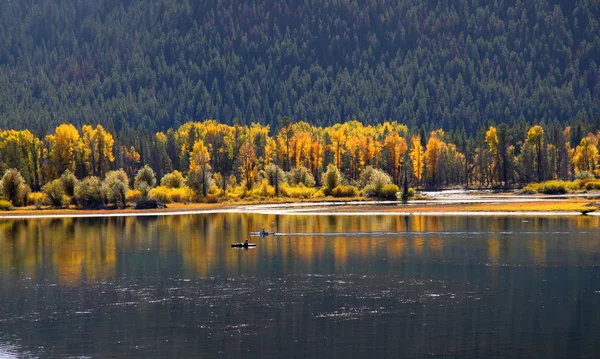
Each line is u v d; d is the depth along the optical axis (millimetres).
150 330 189500
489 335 183750
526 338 181250
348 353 172000
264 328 190500
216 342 179875
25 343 180125
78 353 173125
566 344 176875
